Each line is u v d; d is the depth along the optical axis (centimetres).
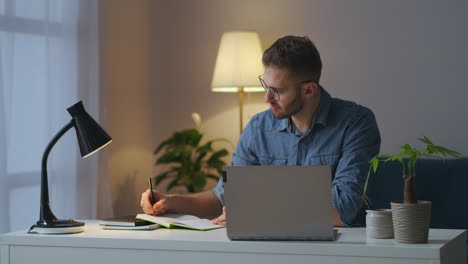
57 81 317
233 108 411
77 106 201
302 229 166
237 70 362
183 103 421
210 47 415
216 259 170
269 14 399
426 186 306
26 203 299
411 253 153
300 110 226
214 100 415
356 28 378
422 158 318
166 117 425
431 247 152
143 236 181
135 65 407
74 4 327
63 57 321
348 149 226
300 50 218
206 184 410
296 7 392
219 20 412
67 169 321
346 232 184
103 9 349
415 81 365
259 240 169
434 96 360
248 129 250
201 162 387
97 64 340
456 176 304
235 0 408
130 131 402
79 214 329
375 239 168
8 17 288
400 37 368
